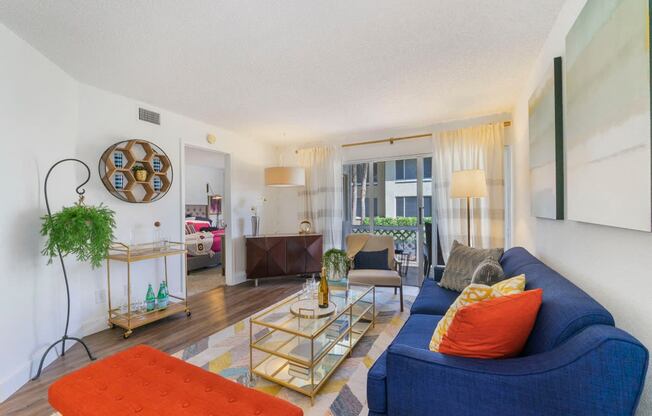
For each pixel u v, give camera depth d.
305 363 1.81
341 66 2.43
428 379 1.18
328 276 3.16
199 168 8.41
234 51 2.19
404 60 2.34
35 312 2.10
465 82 2.76
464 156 3.80
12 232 1.91
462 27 1.91
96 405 1.15
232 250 4.45
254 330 2.79
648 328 0.97
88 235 2.16
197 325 2.92
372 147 4.64
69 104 2.55
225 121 3.94
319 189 4.95
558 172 1.72
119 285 3.01
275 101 3.21
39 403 1.78
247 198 4.77
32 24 1.85
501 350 1.21
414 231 4.41
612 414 0.90
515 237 3.41
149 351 1.56
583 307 1.10
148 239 3.26
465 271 2.54
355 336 2.57
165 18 1.81
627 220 1.01
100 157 2.85
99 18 1.80
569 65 1.50
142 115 3.22
